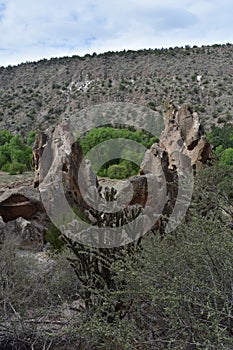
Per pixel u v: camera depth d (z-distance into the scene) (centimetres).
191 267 371
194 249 358
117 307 414
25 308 446
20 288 477
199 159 955
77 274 450
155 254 380
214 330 290
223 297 311
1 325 402
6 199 874
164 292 342
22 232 796
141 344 341
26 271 530
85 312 412
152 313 373
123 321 344
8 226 816
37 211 863
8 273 489
